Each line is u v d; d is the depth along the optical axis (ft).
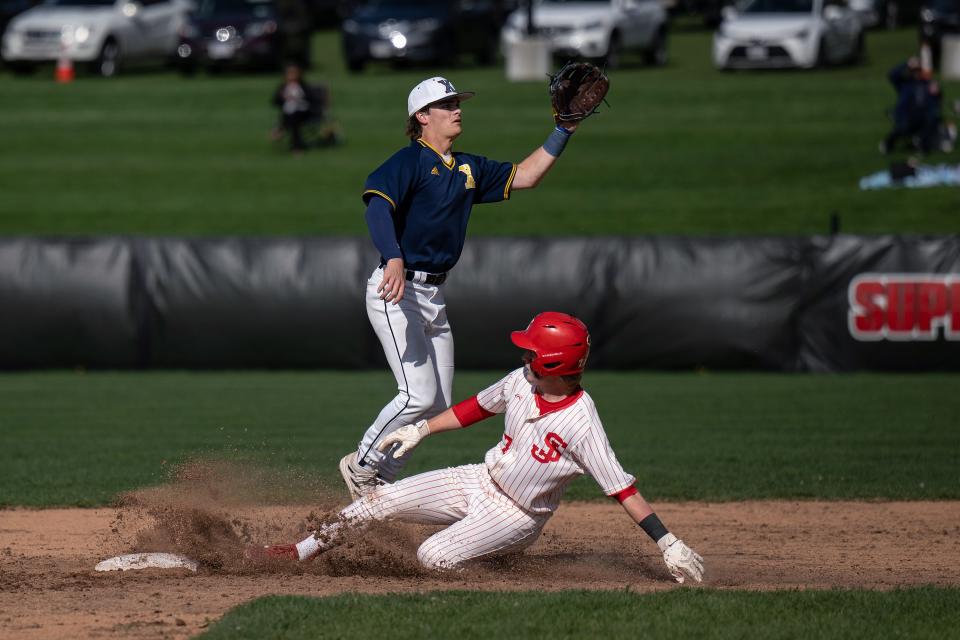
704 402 155.84
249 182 280.31
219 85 368.68
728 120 321.52
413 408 75.92
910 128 281.54
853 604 62.69
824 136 302.66
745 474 113.19
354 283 185.16
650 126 318.86
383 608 61.16
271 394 162.91
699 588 66.95
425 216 74.43
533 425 67.46
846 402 155.12
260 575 72.95
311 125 307.17
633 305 183.73
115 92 361.71
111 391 166.30
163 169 291.58
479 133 303.48
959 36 359.05
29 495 102.73
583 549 85.97
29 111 342.85
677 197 262.47
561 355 65.46
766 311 181.57
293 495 100.07
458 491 71.87
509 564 78.18
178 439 129.90
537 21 367.66
